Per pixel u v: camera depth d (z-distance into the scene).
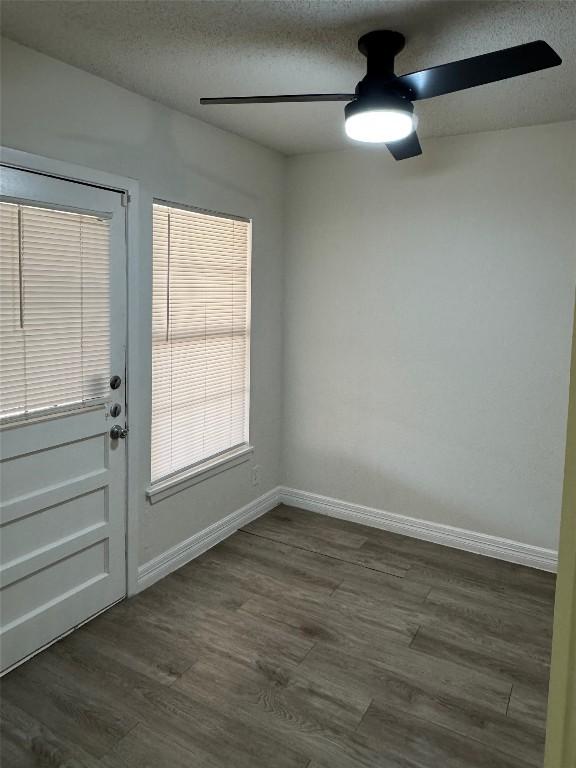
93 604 2.70
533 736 2.03
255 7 1.88
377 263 3.62
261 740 1.99
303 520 3.92
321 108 2.85
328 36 2.08
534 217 3.11
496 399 3.33
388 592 3.00
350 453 3.88
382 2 1.83
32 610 2.41
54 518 2.47
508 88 2.53
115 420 2.72
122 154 2.61
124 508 2.82
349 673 2.35
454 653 2.50
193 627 2.65
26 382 2.28
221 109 2.88
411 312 3.54
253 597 2.92
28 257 2.23
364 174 3.60
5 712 2.10
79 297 2.46
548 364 3.16
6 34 2.07
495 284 3.26
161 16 1.94
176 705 2.15
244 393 3.73
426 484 3.62
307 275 3.90
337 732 2.03
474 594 2.99
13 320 2.20
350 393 3.83
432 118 2.96
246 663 2.40
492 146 3.18
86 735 2.00
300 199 3.85
